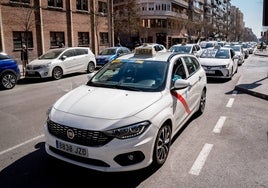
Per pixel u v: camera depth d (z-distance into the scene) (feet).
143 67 16.88
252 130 20.10
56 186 12.48
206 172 13.71
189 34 236.43
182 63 19.35
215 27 343.67
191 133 19.33
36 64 48.08
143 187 12.33
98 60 64.75
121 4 135.13
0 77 39.40
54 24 86.48
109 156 11.79
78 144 12.12
